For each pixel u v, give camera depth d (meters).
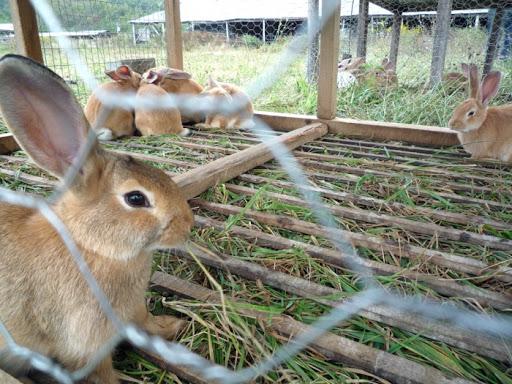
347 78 1.46
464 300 0.45
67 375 0.36
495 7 1.57
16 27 1.00
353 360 0.37
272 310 0.43
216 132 1.09
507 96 1.38
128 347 0.40
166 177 0.35
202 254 0.52
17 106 0.29
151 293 0.46
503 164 0.83
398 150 0.92
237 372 0.37
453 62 1.74
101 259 0.34
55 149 0.32
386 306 0.43
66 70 1.10
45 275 0.34
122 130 1.07
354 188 0.72
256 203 0.65
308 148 0.93
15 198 0.34
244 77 1.25
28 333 0.34
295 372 0.37
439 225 0.59
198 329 0.42
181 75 1.17
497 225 0.58
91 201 0.33
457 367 0.37
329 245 0.55
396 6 1.84
